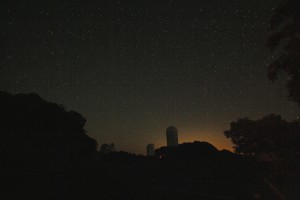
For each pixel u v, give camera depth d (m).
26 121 35.34
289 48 8.12
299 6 8.06
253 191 13.42
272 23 8.49
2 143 28.47
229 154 28.98
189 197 14.25
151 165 27.91
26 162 27.33
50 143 33.50
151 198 14.77
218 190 14.95
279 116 14.03
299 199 10.25
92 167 28.08
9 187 17.14
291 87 8.34
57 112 41.09
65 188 17.84
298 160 13.49
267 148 14.06
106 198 15.20
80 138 42.34
